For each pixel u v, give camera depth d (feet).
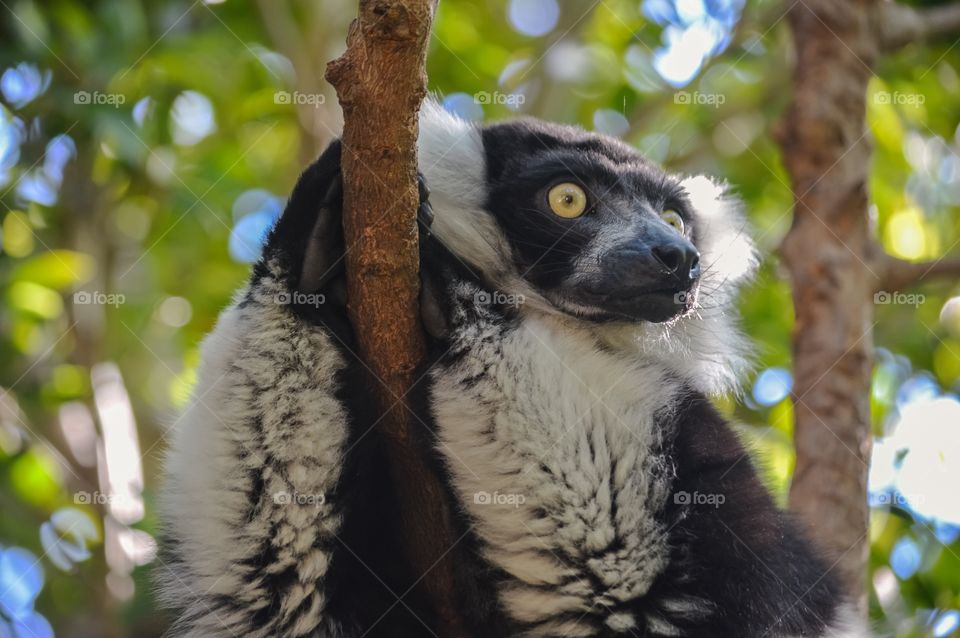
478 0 35.76
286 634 14.70
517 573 14.21
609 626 13.98
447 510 14.74
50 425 28.12
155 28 27.84
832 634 15.44
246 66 30.86
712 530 14.16
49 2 26.43
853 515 20.57
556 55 32.35
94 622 25.70
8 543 26.02
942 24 24.81
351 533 14.71
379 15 11.94
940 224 31.63
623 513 13.88
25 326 27.86
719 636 13.83
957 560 24.75
